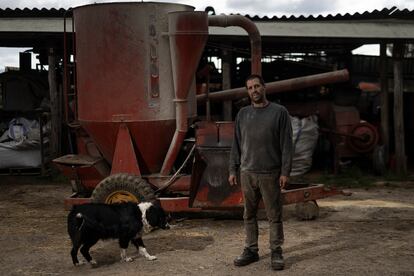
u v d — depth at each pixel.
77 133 8.41
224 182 7.17
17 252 6.42
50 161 12.40
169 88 7.49
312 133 12.32
